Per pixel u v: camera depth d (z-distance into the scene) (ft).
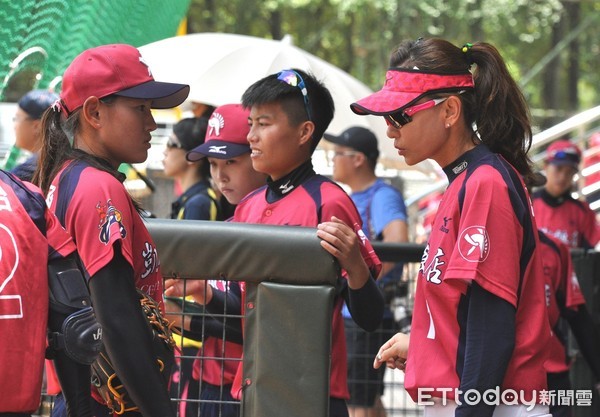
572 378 38.70
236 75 43.73
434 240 21.29
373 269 24.62
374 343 36.04
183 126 36.29
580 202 52.47
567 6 186.91
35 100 38.27
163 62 43.78
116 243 19.03
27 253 17.38
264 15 184.65
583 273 38.86
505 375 20.49
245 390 21.47
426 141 21.63
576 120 67.05
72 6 36.99
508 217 20.42
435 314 20.97
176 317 23.54
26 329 17.12
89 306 17.94
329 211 24.49
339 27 189.37
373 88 177.99
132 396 18.75
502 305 20.08
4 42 33.22
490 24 167.32
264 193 25.91
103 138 20.52
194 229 21.50
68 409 18.02
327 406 21.06
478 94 21.97
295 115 25.00
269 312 21.20
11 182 18.10
